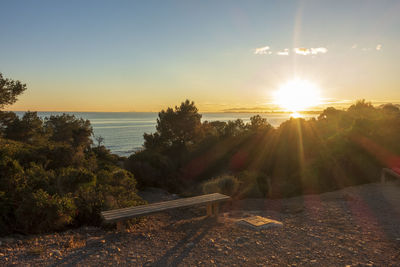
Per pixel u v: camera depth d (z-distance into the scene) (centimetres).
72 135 4769
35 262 391
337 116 3167
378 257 407
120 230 551
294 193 1084
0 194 606
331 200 877
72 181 740
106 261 401
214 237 512
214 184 1076
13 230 546
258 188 1094
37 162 1017
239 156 2209
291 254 424
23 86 2317
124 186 1028
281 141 1792
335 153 1310
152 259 410
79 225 637
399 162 1145
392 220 611
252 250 443
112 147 9631
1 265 375
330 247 453
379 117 1692
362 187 1029
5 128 3225
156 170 1786
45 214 568
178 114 3294
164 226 603
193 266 384
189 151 2770
